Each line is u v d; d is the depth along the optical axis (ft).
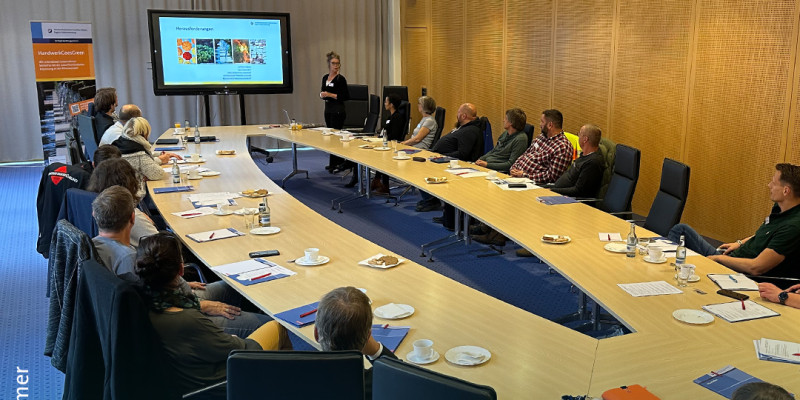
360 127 30.42
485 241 19.63
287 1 34.47
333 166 30.30
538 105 27.22
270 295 9.68
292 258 11.35
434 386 5.39
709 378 7.12
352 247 12.02
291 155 35.29
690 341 8.07
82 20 31.17
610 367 7.43
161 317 8.03
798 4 16.74
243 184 17.34
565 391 6.88
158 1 32.19
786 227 11.10
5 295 15.78
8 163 31.53
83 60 29.48
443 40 33.35
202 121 33.96
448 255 18.84
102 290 7.93
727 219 19.43
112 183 12.54
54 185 14.65
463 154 22.17
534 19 26.86
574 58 24.90
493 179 17.53
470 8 31.01
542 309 14.92
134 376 7.80
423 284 10.12
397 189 27.61
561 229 12.99
